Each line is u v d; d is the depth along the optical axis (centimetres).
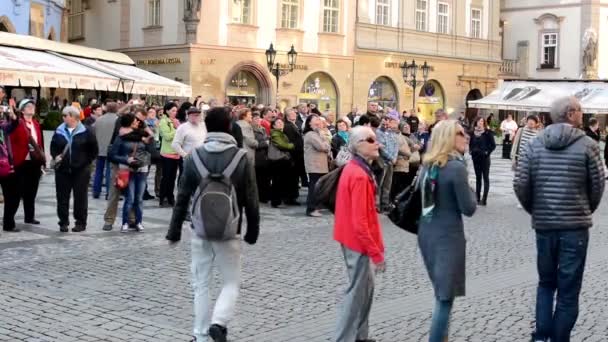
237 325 845
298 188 1986
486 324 867
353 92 4391
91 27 4334
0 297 940
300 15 4112
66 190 1412
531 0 5781
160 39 3909
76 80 2400
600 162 739
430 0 4834
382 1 4553
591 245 1428
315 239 1421
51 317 859
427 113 4850
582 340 816
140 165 1412
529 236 1514
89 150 1420
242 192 752
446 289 702
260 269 1139
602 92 3747
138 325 834
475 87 5147
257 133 1900
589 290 1045
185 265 1152
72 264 1142
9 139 1373
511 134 3916
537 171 746
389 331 830
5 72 2175
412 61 4416
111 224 1452
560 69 5669
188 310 901
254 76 4000
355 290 737
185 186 753
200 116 1591
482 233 1546
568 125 745
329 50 4259
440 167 705
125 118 1402
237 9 3888
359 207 728
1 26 3183
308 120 1753
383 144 1784
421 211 732
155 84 2747
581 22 5566
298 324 853
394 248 1341
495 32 5300
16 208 1404
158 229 1473
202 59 3769
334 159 1816
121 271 1102
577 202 734
